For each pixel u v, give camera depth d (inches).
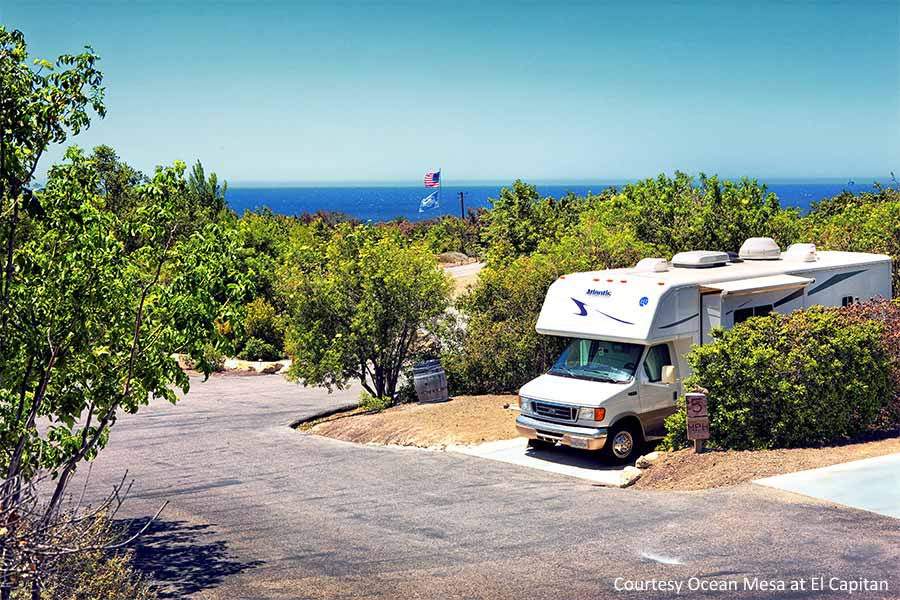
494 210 1838.1
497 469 530.9
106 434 351.9
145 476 561.0
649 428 553.0
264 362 1243.2
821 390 496.7
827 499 386.9
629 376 547.2
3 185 325.7
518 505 435.8
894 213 887.1
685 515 384.5
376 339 815.7
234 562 362.3
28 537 253.8
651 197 992.2
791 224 1000.2
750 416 494.6
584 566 329.7
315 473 548.7
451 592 311.9
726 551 332.2
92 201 358.3
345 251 835.4
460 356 809.5
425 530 397.7
